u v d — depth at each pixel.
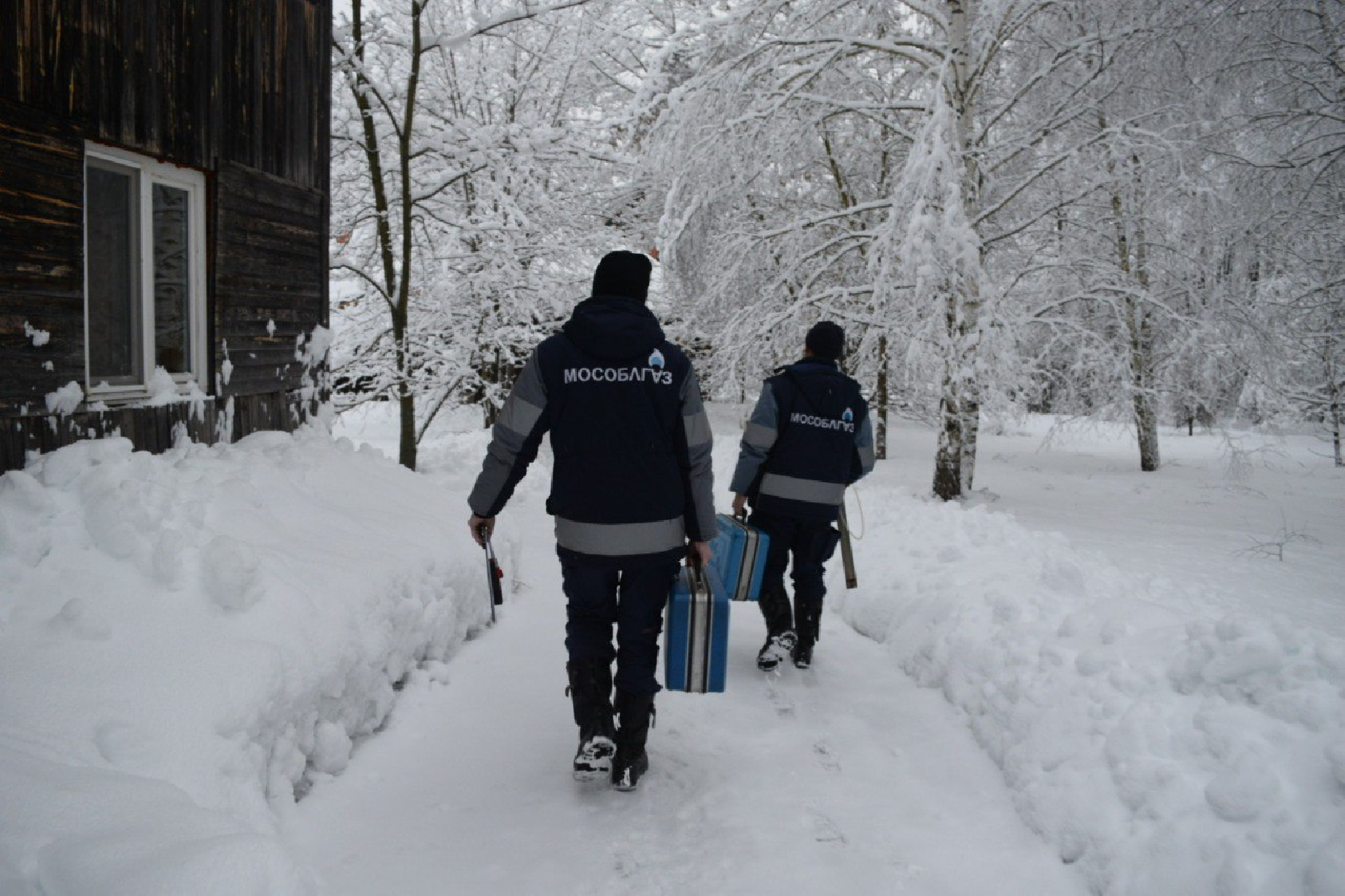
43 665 2.36
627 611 3.09
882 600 5.09
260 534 3.48
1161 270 14.86
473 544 4.93
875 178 16.69
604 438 2.98
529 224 12.93
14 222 3.32
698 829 2.80
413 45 9.87
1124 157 11.85
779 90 12.23
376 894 2.36
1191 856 2.25
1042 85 12.62
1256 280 14.34
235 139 4.84
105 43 3.79
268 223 5.25
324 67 5.98
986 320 11.29
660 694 3.98
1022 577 4.51
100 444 3.32
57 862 1.78
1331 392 16.66
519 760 3.26
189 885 1.75
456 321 13.75
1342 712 2.30
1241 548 9.80
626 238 17.09
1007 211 13.62
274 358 5.38
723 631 3.16
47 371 3.49
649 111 12.80
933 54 12.10
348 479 4.93
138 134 4.01
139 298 4.19
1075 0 11.54
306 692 2.84
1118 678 2.98
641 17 18.03
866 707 3.87
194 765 2.32
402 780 3.04
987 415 13.27
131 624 2.60
